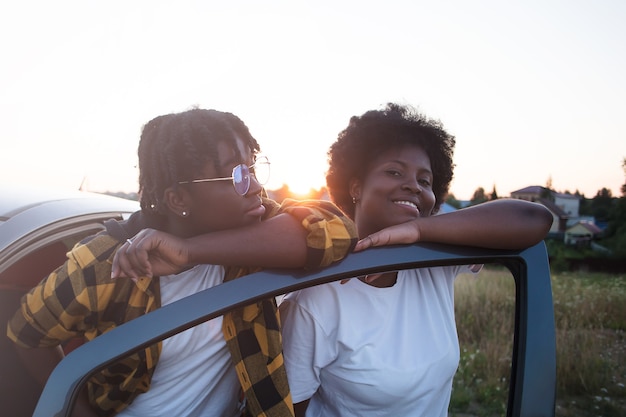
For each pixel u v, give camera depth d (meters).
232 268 1.27
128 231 1.25
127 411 1.30
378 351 1.31
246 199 1.23
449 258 1.22
